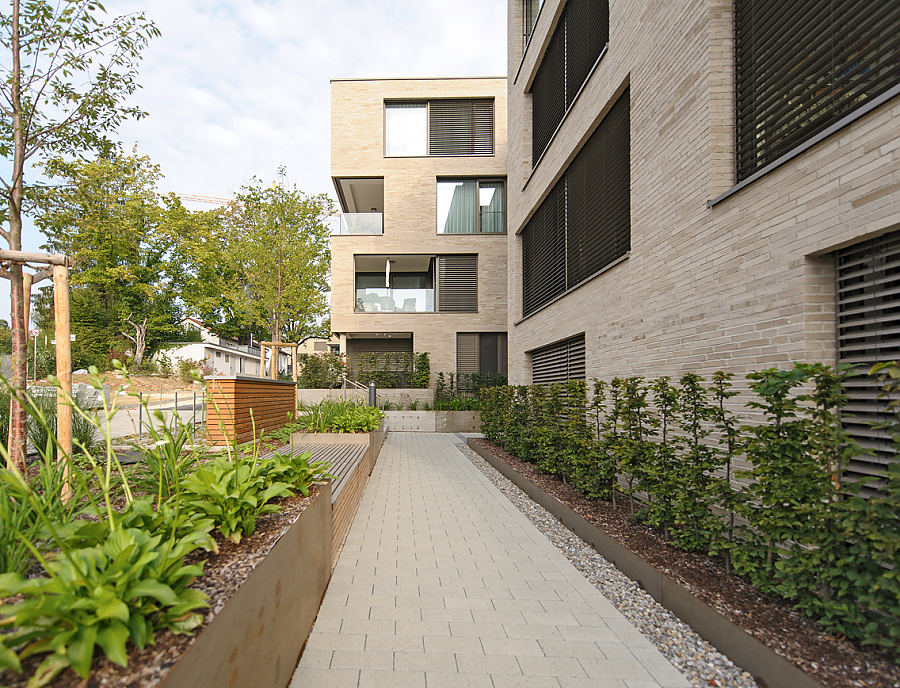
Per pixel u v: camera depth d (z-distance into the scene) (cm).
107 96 486
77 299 2906
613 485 470
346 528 449
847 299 304
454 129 1742
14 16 438
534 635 269
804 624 240
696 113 438
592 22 750
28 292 402
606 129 688
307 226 1862
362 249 1709
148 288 2888
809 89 342
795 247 324
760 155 387
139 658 122
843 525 211
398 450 1080
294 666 231
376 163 1723
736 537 304
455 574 357
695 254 437
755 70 393
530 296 1116
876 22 294
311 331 2692
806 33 343
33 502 138
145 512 185
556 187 914
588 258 745
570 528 464
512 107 1217
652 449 385
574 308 770
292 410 977
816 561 227
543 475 657
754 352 360
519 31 1193
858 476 287
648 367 522
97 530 161
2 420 480
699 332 429
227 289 2864
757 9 392
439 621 284
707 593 277
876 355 289
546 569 368
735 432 307
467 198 1748
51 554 191
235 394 642
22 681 112
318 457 614
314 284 2214
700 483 333
